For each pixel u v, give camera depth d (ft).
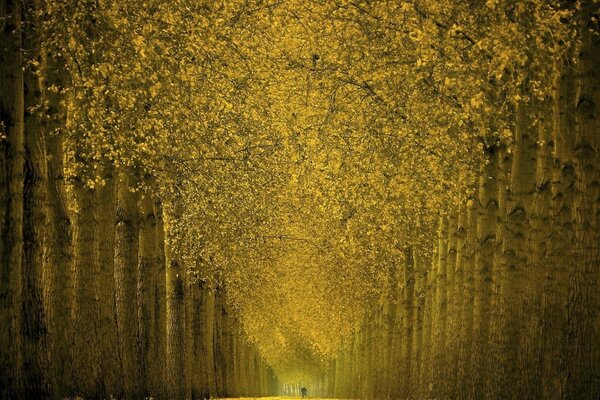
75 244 73.87
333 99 97.60
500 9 62.95
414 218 119.85
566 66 58.13
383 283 159.74
